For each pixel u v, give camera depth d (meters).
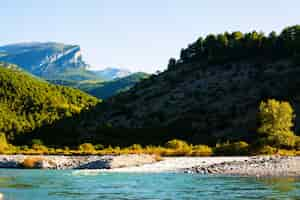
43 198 31.45
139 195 32.72
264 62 144.88
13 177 47.09
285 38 150.38
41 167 62.97
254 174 47.00
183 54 176.75
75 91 195.38
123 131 118.31
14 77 171.62
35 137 127.69
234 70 145.88
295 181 40.28
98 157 69.75
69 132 126.75
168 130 115.38
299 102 114.31
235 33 171.00
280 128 87.88
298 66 135.00
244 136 103.50
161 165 60.94
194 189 35.56
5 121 136.00
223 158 71.25
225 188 35.78
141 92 151.88
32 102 159.50
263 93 124.19
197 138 108.75
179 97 137.50
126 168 58.03
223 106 123.94
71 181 42.53
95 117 138.38
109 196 32.34
